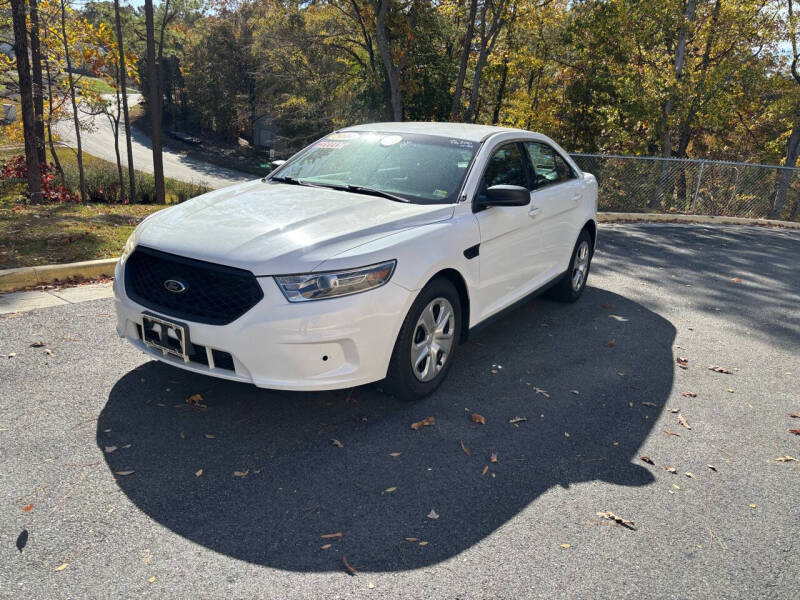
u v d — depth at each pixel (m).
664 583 2.61
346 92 40.31
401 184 4.34
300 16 38.28
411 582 2.50
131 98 99.56
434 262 3.73
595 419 4.05
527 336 5.48
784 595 2.61
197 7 46.75
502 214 4.52
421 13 35.16
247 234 3.48
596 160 15.97
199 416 3.65
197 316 3.32
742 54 23.45
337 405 3.90
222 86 63.78
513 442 3.66
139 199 28.88
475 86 28.53
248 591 2.38
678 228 13.12
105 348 4.46
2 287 5.56
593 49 29.50
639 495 3.24
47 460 3.11
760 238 12.70
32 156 17.53
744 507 3.21
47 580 2.36
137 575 2.42
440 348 4.07
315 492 3.03
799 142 28.73
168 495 2.92
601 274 8.07
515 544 2.77
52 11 22.22
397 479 3.19
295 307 3.22
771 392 4.73
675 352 5.41
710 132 33.38
